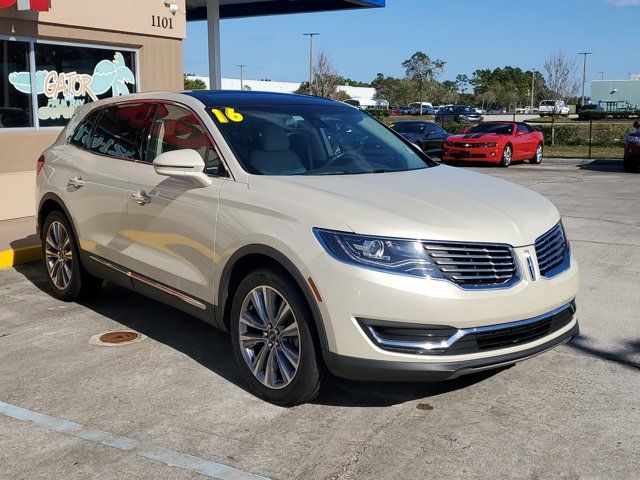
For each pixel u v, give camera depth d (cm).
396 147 542
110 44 1145
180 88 1278
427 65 9856
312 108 543
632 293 667
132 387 451
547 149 2736
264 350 424
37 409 419
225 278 441
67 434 388
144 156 533
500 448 371
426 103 9000
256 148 468
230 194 439
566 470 349
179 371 477
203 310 466
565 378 464
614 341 537
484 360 382
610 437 383
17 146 1030
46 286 697
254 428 394
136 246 524
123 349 519
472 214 403
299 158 476
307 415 410
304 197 410
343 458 361
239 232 425
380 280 369
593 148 2795
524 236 401
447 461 358
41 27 1026
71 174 597
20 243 843
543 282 402
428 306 367
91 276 618
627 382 459
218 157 466
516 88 11344
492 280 386
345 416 409
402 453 366
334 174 466
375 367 374
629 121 5647
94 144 595
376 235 375
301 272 388
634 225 1012
